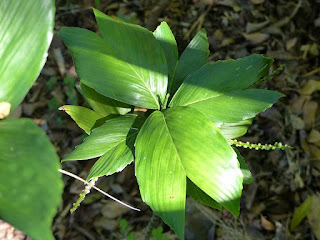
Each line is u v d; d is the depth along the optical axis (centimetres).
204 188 24
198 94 29
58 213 60
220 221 59
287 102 70
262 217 60
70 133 68
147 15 80
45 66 73
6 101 18
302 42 77
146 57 30
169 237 58
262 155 65
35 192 12
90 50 28
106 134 29
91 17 80
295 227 59
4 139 14
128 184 63
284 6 81
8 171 13
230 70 30
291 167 64
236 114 28
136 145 26
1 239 44
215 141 25
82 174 64
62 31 28
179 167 25
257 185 62
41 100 70
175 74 33
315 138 66
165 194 24
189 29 78
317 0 81
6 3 18
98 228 60
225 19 79
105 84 28
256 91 29
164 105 30
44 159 13
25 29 18
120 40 29
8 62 18
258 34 78
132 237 55
